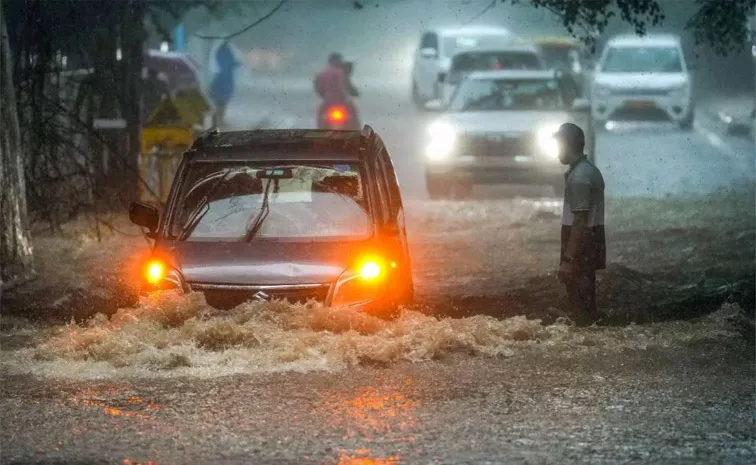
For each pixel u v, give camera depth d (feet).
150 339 87.71
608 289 120.88
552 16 139.95
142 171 170.19
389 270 90.07
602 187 100.37
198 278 89.10
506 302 115.44
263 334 87.10
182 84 267.18
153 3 167.43
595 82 307.17
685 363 88.43
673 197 193.36
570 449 67.36
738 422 73.00
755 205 181.27
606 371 85.87
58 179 151.64
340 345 87.10
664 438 69.56
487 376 84.07
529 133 195.52
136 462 65.05
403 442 68.49
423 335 89.56
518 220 173.37
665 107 303.48
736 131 294.66
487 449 67.26
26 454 66.28
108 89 162.61
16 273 126.62
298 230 92.48
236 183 95.09
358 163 95.09
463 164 195.72
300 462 64.95
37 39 145.79
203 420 72.90
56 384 81.30
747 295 113.91
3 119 126.11
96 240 151.64
